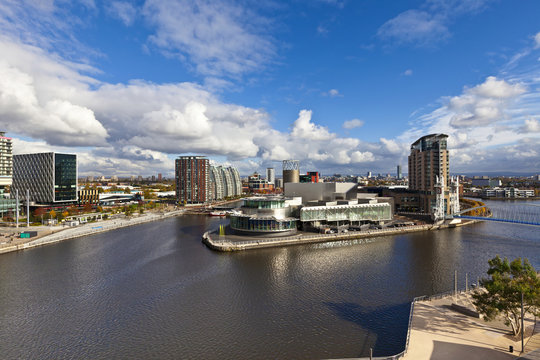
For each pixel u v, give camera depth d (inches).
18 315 2477.9
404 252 4453.7
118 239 5502.0
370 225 6427.2
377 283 3134.8
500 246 4840.1
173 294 2883.9
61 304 2677.2
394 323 2295.8
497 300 1900.8
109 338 2129.7
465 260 4003.4
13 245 4613.7
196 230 6496.1
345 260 4020.7
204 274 3459.6
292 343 2041.1
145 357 1910.7
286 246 4864.7
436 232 6151.6
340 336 2121.1
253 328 2240.4
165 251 4557.1
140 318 2412.6
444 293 2664.9
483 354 1667.1
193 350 1975.9
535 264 3843.5
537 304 1731.1
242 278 3314.5
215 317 2420.0
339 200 6752.0
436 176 7327.8
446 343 1791.3
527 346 1736.0
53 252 4505.4
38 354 1955.0
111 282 3216.0
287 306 2603.3
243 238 5177.2
